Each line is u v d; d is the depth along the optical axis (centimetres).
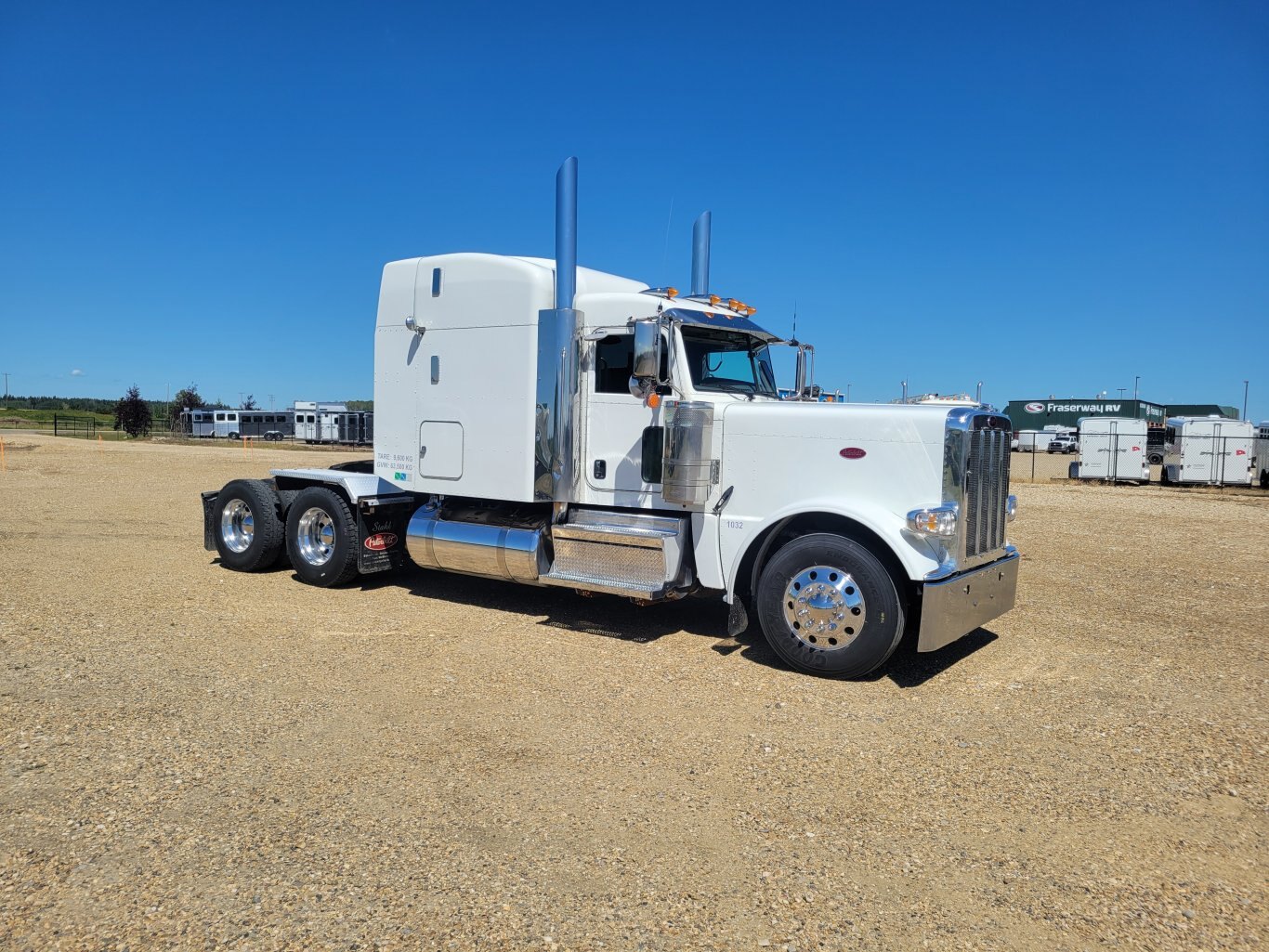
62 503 1519
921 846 348
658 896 306
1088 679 585
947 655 643
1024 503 1967
